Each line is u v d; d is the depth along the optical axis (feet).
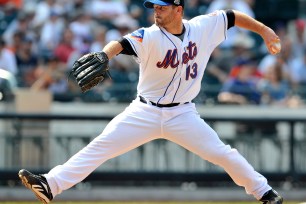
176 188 128.98
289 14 179.52
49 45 153.28
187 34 70.13
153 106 70.59
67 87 143.64
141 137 71.15
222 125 128.47
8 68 144.66
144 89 70.95
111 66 147.74
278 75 147.33
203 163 129.49
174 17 68.69
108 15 162.81
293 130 130.11
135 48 67.92
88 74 66.13
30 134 126.41
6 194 123.95
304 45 167.32
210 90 145.38
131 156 128.57
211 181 129.29
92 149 70.85
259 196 73.15
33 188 69.97
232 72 145.28
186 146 71.82
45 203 71.46
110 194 126.72
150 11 168.96
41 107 131.75
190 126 70.69
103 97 141.18
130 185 128.47
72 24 155.22
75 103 138.21
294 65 156.56
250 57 154.92
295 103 144.77
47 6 161.58
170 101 70.49
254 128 129.18
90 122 126.82
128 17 164.45
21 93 130.41
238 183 73.31
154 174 128.57
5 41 150.92
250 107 140.15
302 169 130.41
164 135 71.67
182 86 70.49
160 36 68.64
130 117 70.95
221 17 72.64
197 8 168.45
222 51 158.51
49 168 126.31
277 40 73.36
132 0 170.71
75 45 151.94
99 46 151.53
